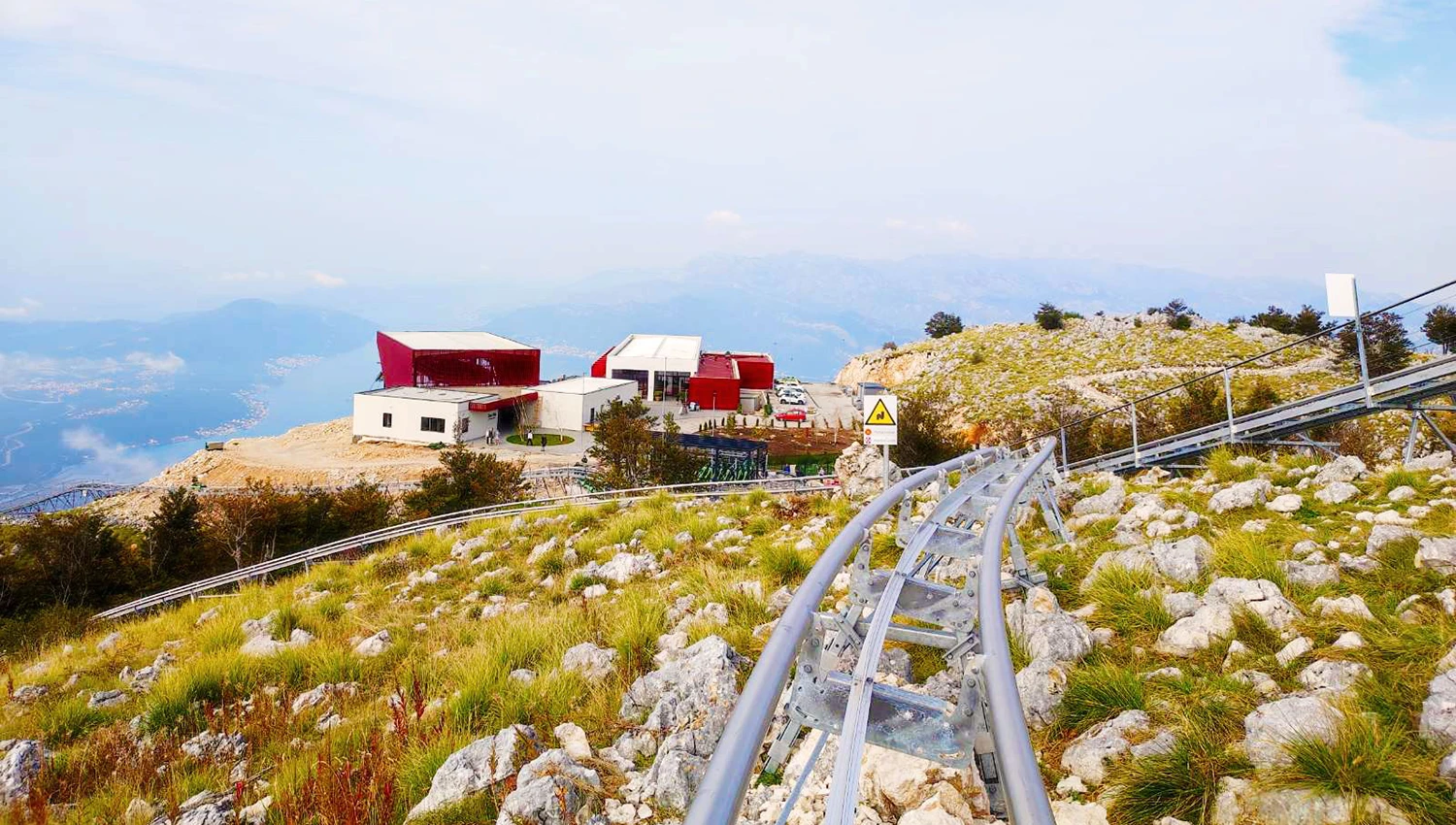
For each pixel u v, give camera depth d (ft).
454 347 274.77
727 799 6.51
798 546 35.42
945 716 9.66
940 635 13.41
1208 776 12.44
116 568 101.35
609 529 49.70
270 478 194.18
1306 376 168.25
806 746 15.07
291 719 25.91
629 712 19.92
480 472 121.70
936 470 21.50
